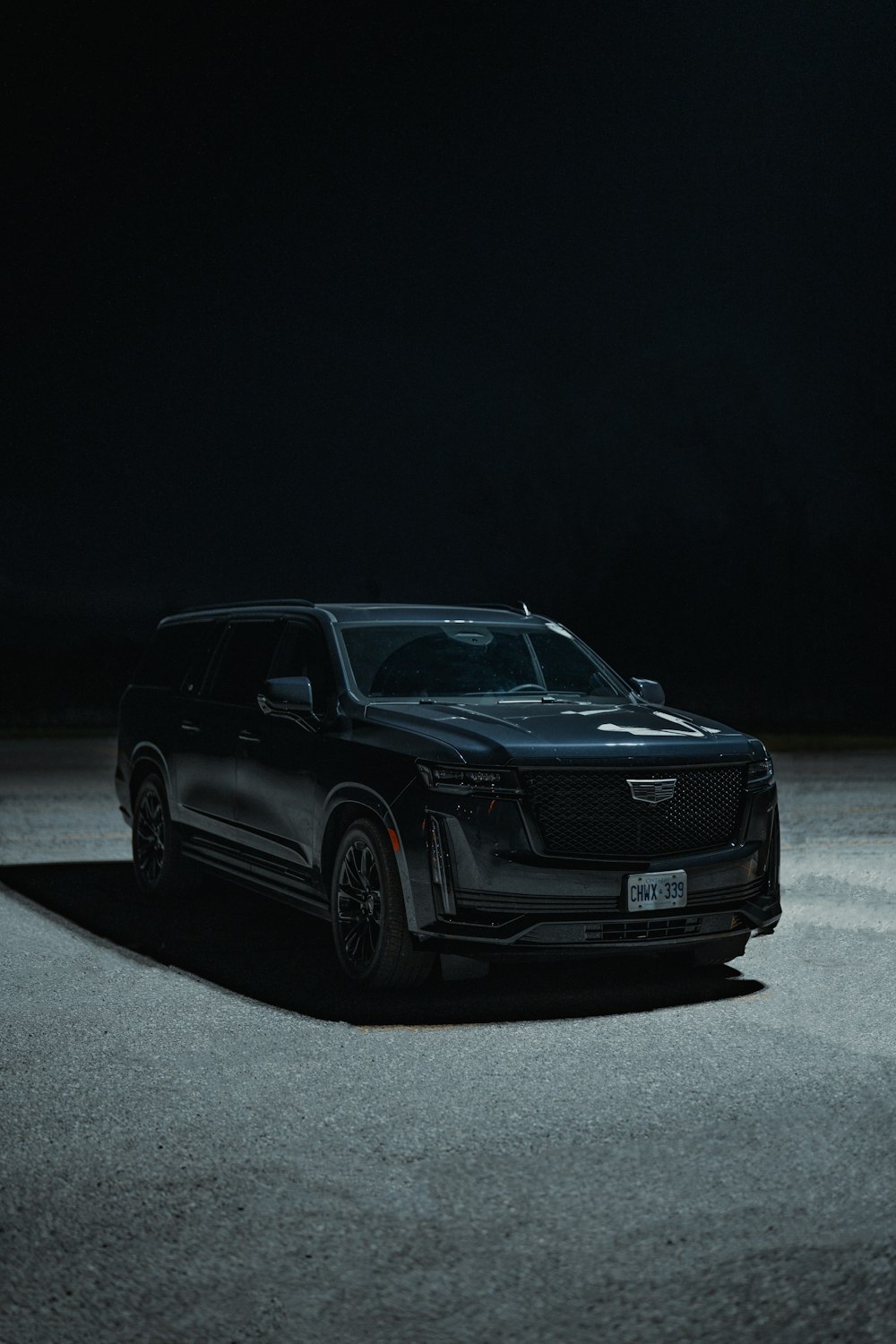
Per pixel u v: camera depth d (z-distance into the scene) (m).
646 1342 3.36
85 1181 4.40
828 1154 4.62
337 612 8.39
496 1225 4.04
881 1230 3.99
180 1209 4.17
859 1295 3.60
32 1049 5.91
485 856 6.48
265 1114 5.05
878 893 9.96
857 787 18.11
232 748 8.44
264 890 8.15
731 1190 4.30
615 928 6.62
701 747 6.96
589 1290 3.63
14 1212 4.16
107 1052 5.87
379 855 6.78
